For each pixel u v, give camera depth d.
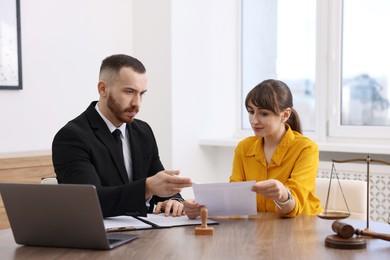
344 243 1.57
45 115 3.66
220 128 4.41
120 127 2.21
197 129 4.23
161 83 4.09
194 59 4.18
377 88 3.76
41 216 1.60
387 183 3.47
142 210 1.87
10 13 3.43
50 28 3.68
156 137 4.15
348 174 3.63
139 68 2.13
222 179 4.41
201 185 1.92
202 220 1.79
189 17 4.12
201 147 4.28
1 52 3.39
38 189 1.57
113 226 1.83
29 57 3.56
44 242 1.64
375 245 1.61
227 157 4.36
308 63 4.09
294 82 4.17
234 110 4.50
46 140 3.67
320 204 2.38
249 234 1.76
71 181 1.99
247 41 4.45
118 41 4.13
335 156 3.82
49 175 3.31
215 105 4.36
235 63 4.48
